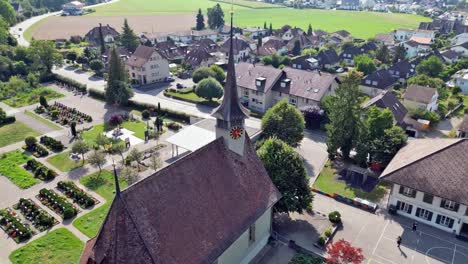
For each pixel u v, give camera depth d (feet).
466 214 163.53
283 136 231.09
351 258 132.57
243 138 146.61
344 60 515.09
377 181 212.43
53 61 416.87
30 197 190.80
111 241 101.86
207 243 119.44
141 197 107.86
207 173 130.62
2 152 240.32
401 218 181.06
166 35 622.95
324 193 200.23
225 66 451.53
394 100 295.07
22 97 347.36
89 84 394.73
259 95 327.06
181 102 346.13
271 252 156.66
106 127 284.82
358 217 181.47
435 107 330.34
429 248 160.56
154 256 103.65
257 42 591.37
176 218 114.32
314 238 164.76
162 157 238.27
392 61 495.82
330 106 231.91
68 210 174.91
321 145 260.83
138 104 327.06
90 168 222.07
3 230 165.78
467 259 154.10
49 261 148.05
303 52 545.03
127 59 435.53
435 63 414.41
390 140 212.02
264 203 146.51
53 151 243.19
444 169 171.32
